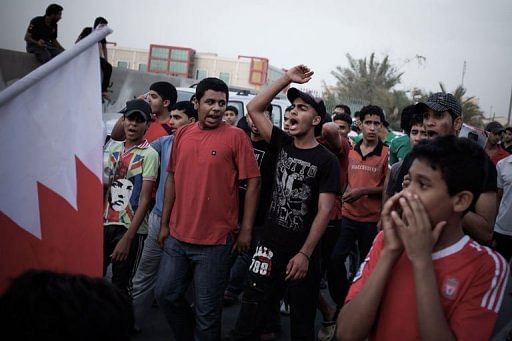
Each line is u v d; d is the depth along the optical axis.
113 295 1.21
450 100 3.21
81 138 2.24
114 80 13.34
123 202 4.16
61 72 2.20
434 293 1.71
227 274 3.63
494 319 1.77
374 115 5.40
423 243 1.72
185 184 3.56
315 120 3.54
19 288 1.16
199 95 3.57
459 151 1.77
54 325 1.10
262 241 3.63
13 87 2.07
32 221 2.12
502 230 5.91
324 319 4.70
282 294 3.67
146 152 4.14
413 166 1.81
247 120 4.45
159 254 4.25
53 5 9.85
